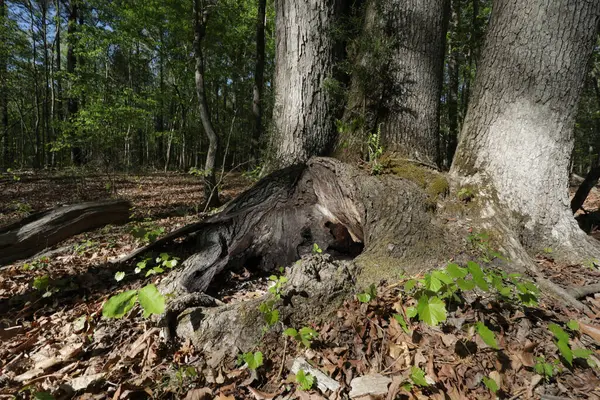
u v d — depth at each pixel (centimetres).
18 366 193
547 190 293
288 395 159
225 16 1022
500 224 279
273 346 189
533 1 288
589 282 238
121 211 466
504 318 191
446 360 168
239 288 304
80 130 1046
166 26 1344
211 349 191
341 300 211
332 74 469
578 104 294
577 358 170
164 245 355
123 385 165
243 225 341
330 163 354
